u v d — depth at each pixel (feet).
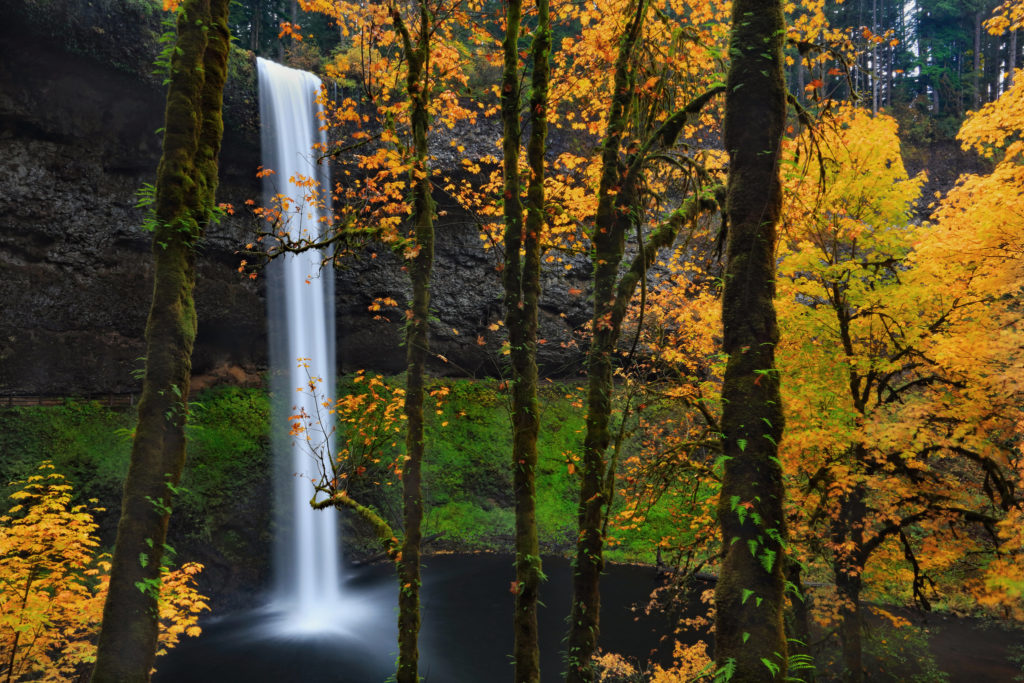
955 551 35.83
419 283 24.18
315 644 62.18
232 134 84.17
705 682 16.22
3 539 31.53
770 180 15.19
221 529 78.18
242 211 89.66
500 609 68.39
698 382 35.42
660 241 25.48
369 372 102.63
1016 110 34.35
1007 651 48.96
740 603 13.16
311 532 85.40
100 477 72.90
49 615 32.50
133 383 83.76
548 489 93.71
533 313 23.27
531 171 23.88
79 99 75.31
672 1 31.32
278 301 94.12
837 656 44.93
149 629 16.94
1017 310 35.63
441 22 27.37
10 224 73.92
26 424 71.92
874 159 36.29
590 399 23.73
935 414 34.04
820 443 33.55
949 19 158.30
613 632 57.21
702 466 33.04
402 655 22.12
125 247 83.30
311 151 90.33
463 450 98.02
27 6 66.33
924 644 47.70
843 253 39.68
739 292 14.94
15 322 74.28
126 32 73.56
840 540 36.76
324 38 106.22
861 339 39.29
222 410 86.94
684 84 28.94
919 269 35.06
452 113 34.94
